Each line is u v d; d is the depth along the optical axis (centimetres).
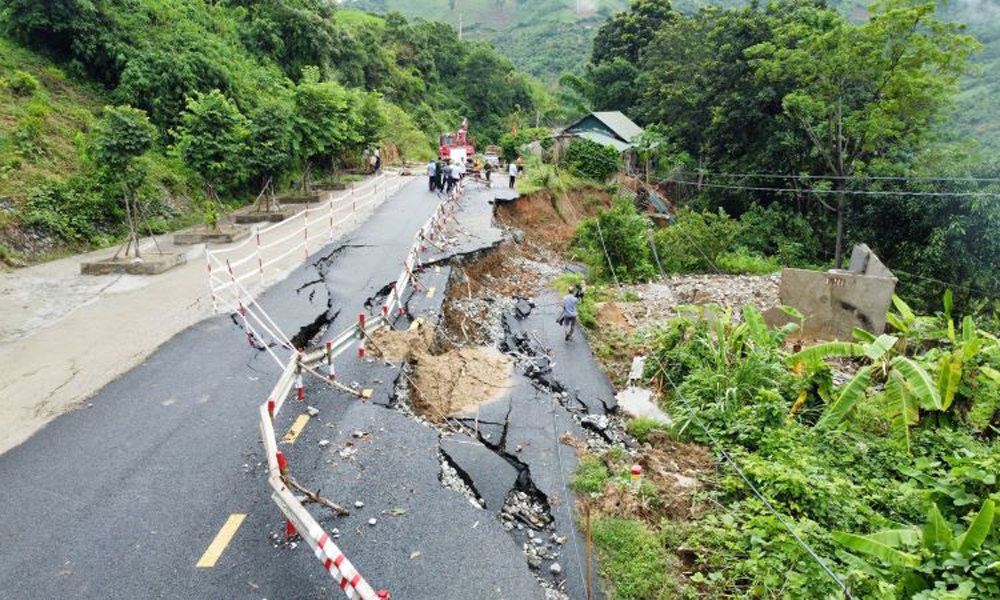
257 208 2230
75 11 2228
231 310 1265
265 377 984
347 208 2428
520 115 6750
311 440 816
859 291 1462
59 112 2016
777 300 1750
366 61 4762
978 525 586
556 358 1310
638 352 1346
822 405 1080
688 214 2872
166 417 856
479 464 809
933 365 996
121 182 1538
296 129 2402
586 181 3462
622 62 5072
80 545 616
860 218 2541
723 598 619
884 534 632
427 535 659
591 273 2075
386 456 793
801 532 672
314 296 1377
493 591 591
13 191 1619
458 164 3105
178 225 2039
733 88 3083
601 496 766
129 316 1221
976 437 988
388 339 1145
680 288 1927
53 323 1179
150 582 576
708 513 760
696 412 1020
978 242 2108
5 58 2064
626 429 1022
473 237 2006
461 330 1371
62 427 820
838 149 2525
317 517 673
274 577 586
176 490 704
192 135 1902
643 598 609
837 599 556
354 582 496
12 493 686
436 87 6362
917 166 2423
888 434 1031
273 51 3547
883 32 2266
